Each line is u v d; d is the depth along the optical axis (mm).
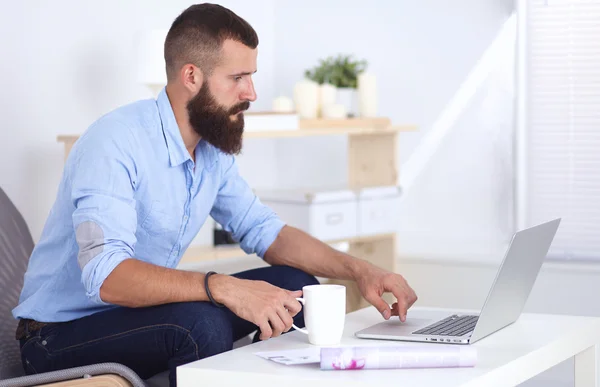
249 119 3273
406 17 4102
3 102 3178
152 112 1995
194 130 2029
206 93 1978
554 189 3855
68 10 3395
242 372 1433
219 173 2158
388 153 3850
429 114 4086
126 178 1882
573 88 3805
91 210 1811
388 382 1347
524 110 3889
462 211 4035
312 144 4301
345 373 1417
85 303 1954
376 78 3975
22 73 3238
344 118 3609
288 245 2199
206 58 1960
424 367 1442
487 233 3988
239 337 2127
